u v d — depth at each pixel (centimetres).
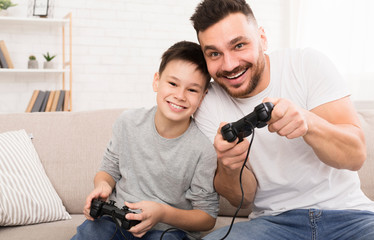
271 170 114
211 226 122
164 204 111
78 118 168
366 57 313
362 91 316
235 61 107
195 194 120
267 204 118
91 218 110
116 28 411
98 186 116
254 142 115
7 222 135
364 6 314
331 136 96
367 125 159
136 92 418
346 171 115
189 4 429
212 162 120
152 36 420
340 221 106
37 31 388
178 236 117
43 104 358
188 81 115
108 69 410
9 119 162
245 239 105
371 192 147
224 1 106
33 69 358
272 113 86
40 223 142
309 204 112
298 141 112
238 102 119
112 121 167
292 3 429
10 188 138
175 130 122
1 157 142
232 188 116
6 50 357
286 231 109
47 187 148
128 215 101
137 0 415
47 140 160
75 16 399
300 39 396
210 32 107
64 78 391
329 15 355
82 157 159
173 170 120
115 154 128
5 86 383
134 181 125
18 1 380
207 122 123
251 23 108
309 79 114
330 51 353
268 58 122
